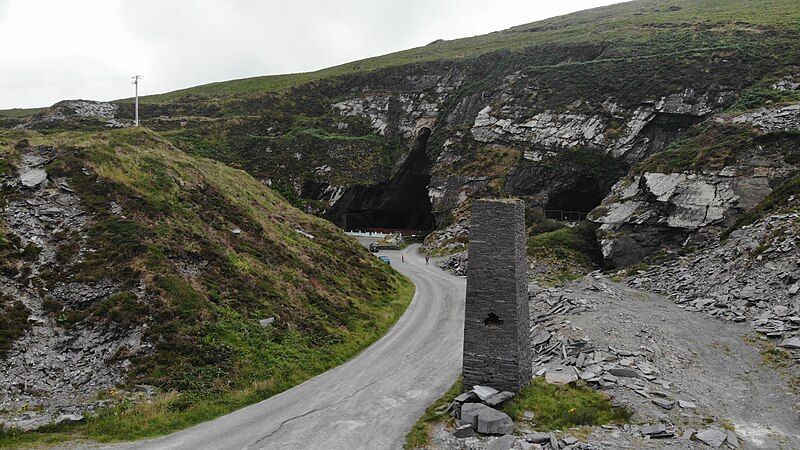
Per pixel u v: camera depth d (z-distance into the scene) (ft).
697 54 252.62
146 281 84.07
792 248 105.09
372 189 305.94
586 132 256.11
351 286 133.28
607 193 248.32
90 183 101.76
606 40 319.47
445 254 231.71
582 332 82.48
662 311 102.63
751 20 299.58
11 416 58.03
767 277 102.42
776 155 159.22
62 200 95.45
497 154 279.90
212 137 308.81
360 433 60.34
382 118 353.72
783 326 83.92
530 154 266.98
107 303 77.97
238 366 76.84
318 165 305.12
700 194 162.20
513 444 51.52
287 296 106.52
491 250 63.16
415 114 349.41
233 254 109.09
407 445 56.49
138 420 60.39
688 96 234.38
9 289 75.77
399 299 141.69
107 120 290.15
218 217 121.08
